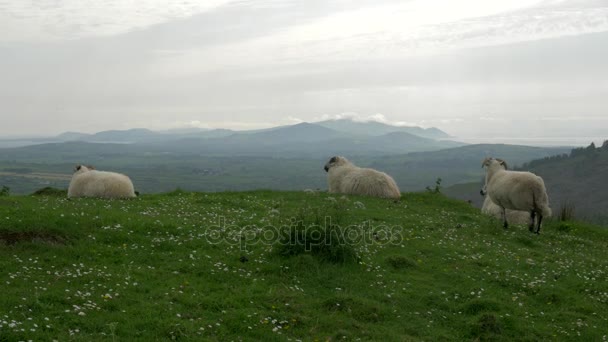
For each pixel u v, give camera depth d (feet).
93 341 28.53
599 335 38.45
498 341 35.88
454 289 43.83
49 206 58.13
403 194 91.15
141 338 30.01
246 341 31.65
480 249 56.54
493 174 71.56
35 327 28.91
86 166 82.79
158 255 45.34
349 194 85.76
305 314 36.45
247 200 77.82
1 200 61.41
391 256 49.08
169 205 69.10
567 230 81.35
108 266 41.42
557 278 49.67
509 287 45.93
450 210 82.48
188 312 34.37
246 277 42.11
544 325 39.14
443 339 35.53
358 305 37.99
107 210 59.26
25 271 37.91
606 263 58.13
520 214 76.89
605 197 557.74
